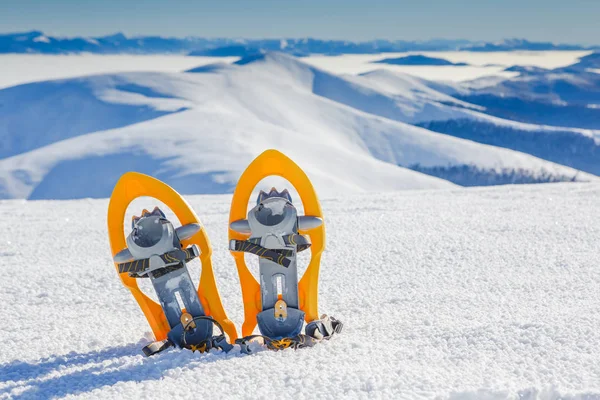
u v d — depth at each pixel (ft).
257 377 7.63
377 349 8.71
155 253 8.89
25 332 10.69
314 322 9.27
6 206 39.19
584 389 6.87
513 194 35.09
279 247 9.12
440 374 7.50
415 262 15.79
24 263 18.28
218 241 19.99
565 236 19.13
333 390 7.06
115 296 13.38
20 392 7.52
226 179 266.36
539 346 8.40
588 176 466.70
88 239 23.12
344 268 15.34
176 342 9.14
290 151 327.67
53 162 337.11
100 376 7.98
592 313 10.19
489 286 12.95
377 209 29.99
